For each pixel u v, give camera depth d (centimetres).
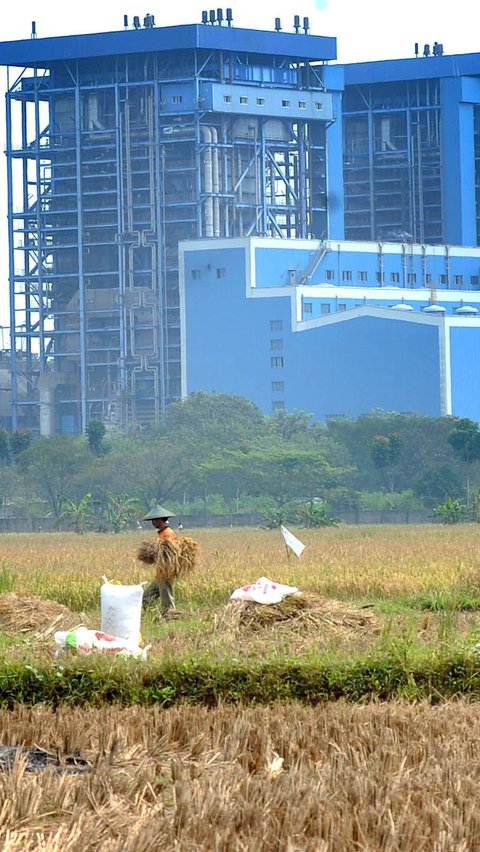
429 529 16112
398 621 4162
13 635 4006
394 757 2136
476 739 2327
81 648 3303
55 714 2583
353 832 1730
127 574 6800
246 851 1630
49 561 8431
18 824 1772
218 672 2917
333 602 4119
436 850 1650
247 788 1894
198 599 5597
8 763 2197
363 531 15788
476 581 6016
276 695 2906
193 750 2256
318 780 1969
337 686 2942
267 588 4062
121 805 1866
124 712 2555
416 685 2970
